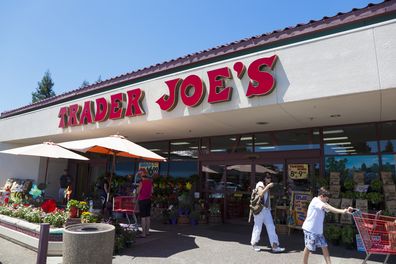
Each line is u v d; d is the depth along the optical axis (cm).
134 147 892
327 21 718
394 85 617
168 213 1182
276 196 1082
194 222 1152
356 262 672
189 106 914
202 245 820
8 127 1736
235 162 1220
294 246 816
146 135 1345
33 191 1262
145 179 955
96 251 520
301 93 723
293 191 998
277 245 758
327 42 705
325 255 580
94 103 1219
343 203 894
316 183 969
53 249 714
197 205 1196
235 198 1197
